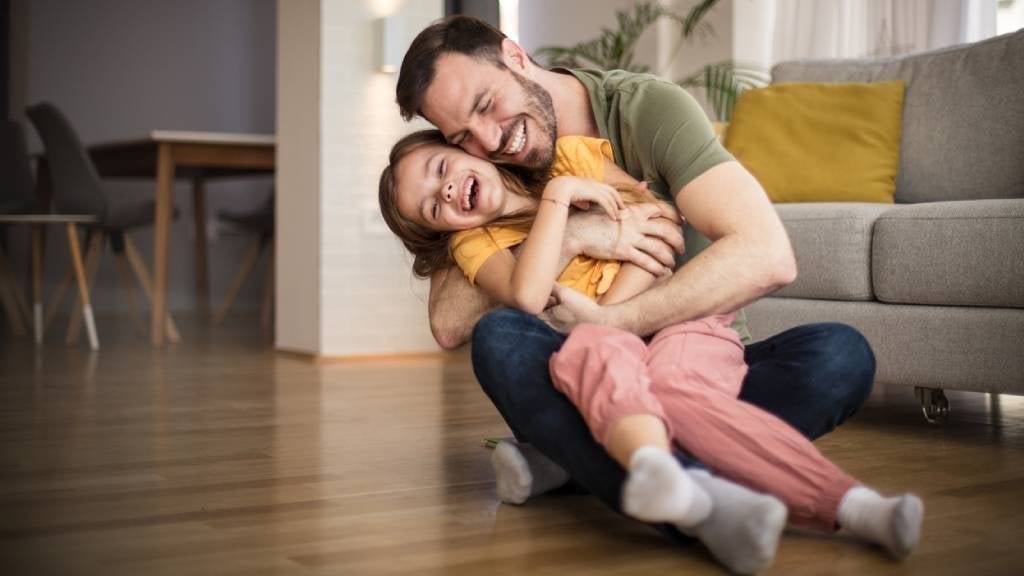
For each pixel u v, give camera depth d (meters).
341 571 1.35
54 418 2.77
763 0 4.82
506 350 1.55
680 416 1.45
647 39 5.16
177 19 8.20
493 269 1.70
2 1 7.74
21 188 5.91
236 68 8.38
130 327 6.41
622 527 1.58
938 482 1.94
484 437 2.47
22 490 1.87
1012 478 1.97
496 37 1.72
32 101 7.77
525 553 1.43
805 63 3.63
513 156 1.73
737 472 1.42
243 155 5.40
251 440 2.43
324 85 4.46
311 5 4.52
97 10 7.96
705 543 1.31
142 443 2.38
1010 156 3.02
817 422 1.56
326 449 2.30
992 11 4.06
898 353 2.57
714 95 4.43
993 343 2.39
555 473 1.75
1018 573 1.33
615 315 1.58
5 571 1.37
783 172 3.33
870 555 1.40
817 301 2.76
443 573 1.34
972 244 2.43
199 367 4.15
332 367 4.18
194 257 8.19
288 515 1.67
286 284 4.76
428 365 4.28
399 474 2.02
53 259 7.75
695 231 1.80
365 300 4.54
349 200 4.51
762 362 1.61
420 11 4.62
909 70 3.35
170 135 5.16
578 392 1.41
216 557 1.42
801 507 1.40
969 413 2.91
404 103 1.72
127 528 1.59
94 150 5.94
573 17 5.68
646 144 1.69
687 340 1.55
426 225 1.79
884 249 2.60
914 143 3.24
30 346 5.08
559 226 1.62
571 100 1.81
